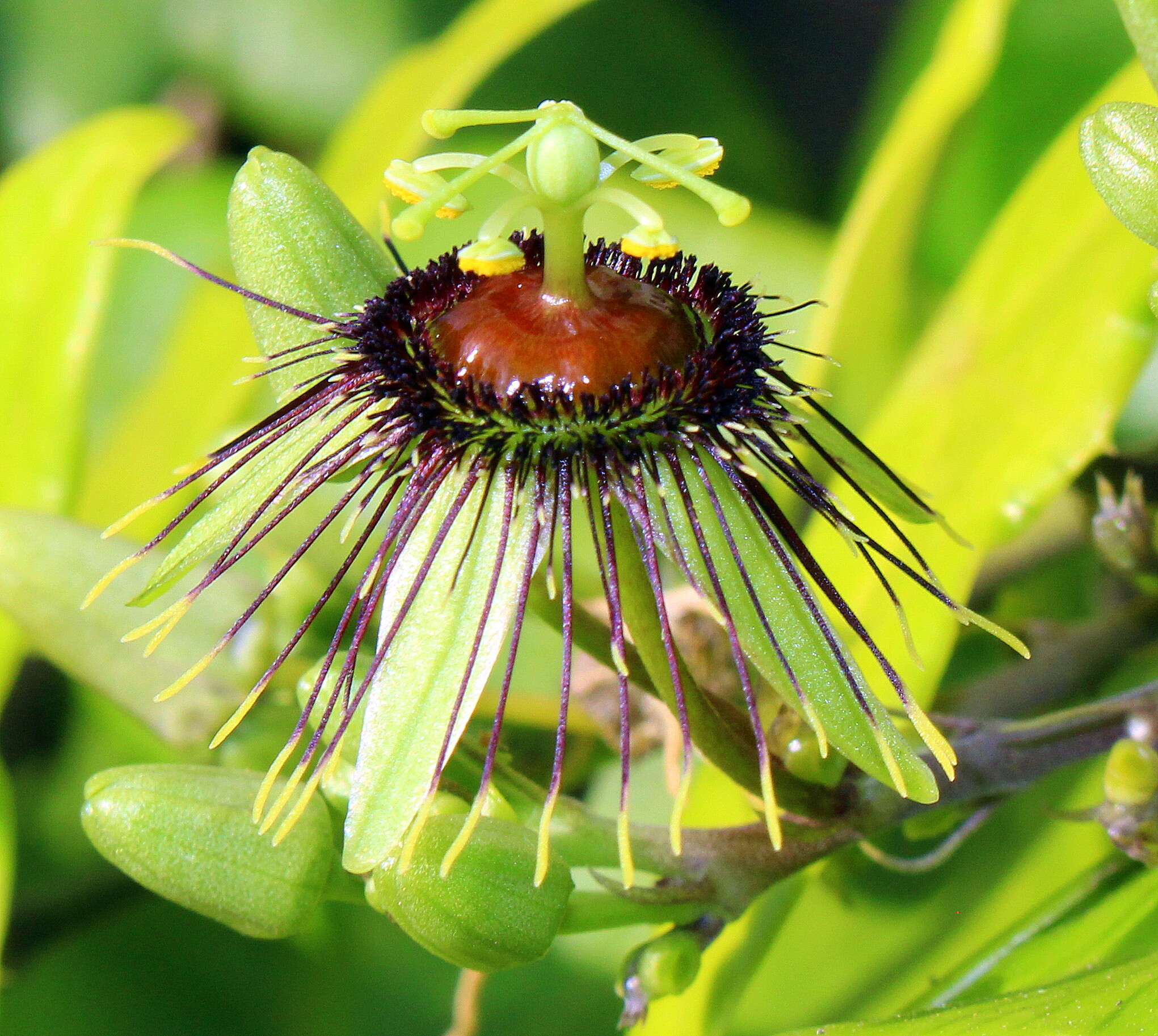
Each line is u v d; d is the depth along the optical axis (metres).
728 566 0.17
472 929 0.16
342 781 0.17
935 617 0.18
